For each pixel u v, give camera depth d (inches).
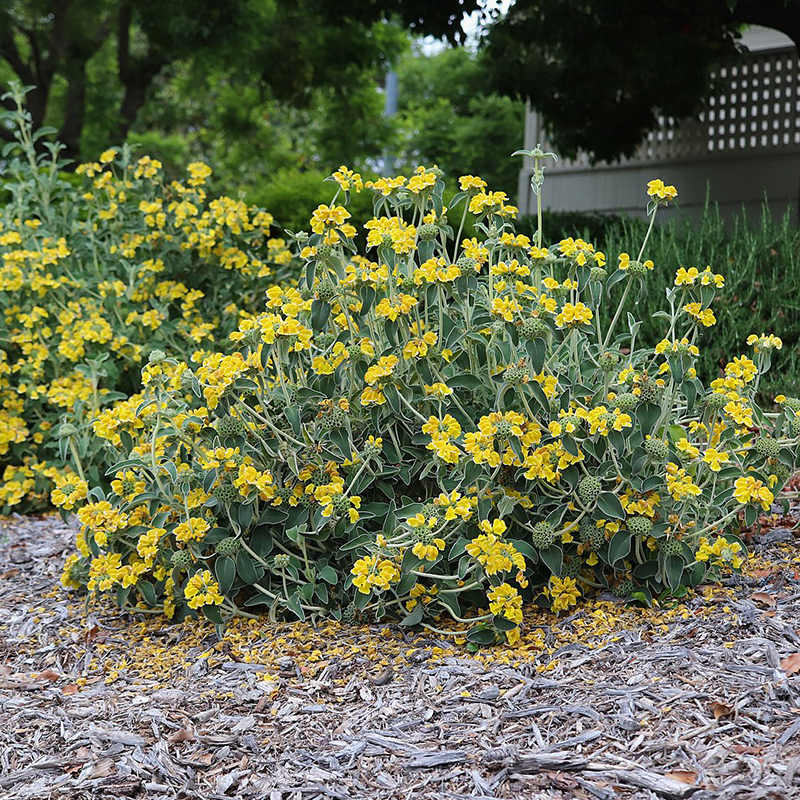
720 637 97.7
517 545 106.0
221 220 203.6
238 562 111.2
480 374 115.6
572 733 83.4
